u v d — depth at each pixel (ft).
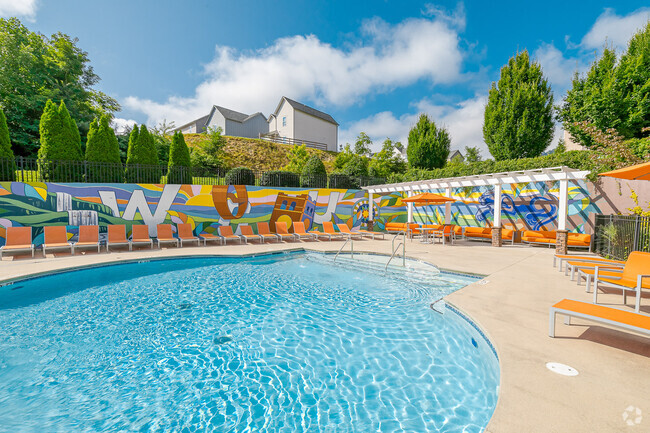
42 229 35.22
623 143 38.04
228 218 47.14
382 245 43.37
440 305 19.29
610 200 39.60
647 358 10.64
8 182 33.42
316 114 152.66
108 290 23.03
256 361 13.12
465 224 56.18
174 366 12.69
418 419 9.43
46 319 17.44
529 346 11.57
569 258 24.34
